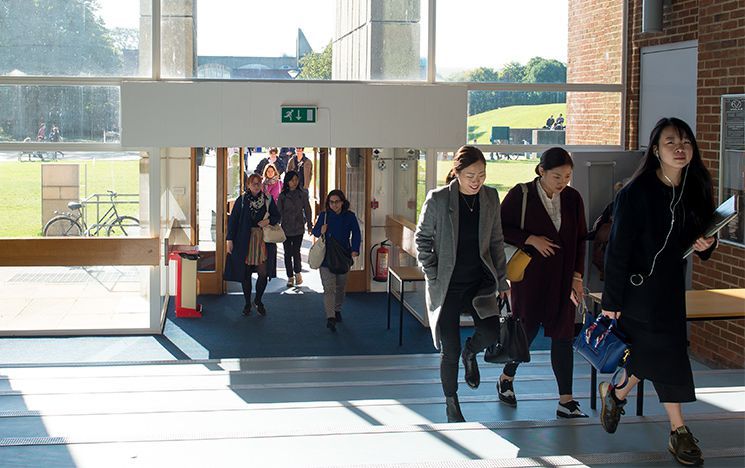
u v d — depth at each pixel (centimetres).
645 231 482
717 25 892
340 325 1149
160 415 610
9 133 1073
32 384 758
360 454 480
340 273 1112
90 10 1066
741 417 547
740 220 863
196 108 1044
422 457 479
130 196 1091
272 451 482
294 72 1094
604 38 1137
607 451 497
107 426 582
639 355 486
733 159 873
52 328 1094
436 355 932
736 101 866
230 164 1451
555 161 629
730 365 883
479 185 575
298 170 1734
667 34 1041
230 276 1198
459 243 578
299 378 803
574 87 1139
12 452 472
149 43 1074
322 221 1112
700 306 667
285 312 1222
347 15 1093
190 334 1101
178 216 1307
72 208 1087
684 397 475
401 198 1298
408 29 1113
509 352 596
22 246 1072
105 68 1074
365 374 822
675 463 463
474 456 486
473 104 1133
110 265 1086
